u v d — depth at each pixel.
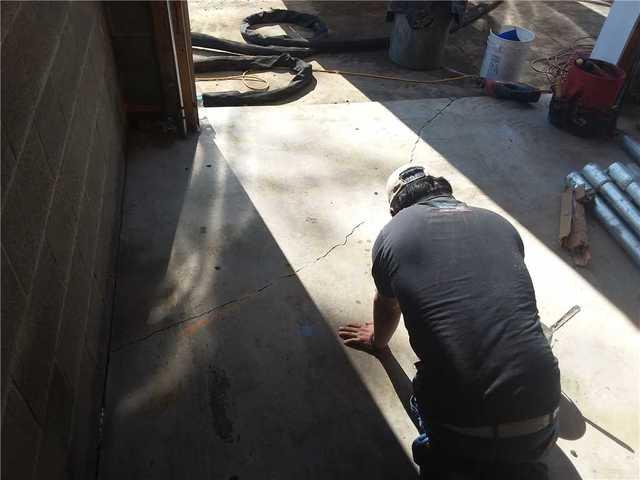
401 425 1.92
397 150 3.42
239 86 4.52
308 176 3.12
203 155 3.22
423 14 4.60
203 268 2.46
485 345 1.31
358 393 2.01
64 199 1.74
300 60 4.77
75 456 1.57
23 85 1.44
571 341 2.26
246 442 1.83
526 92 4.00
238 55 4.95
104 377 1.98
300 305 2.33
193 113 3.33
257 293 2.37
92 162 2.23
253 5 6.21
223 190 2.96
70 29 2.07
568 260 2.68
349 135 3.53
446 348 1.34
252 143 3.37
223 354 2.10
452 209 1.53
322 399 1.98
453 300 1.36
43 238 1.48
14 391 1.17
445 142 3.54
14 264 1.24
